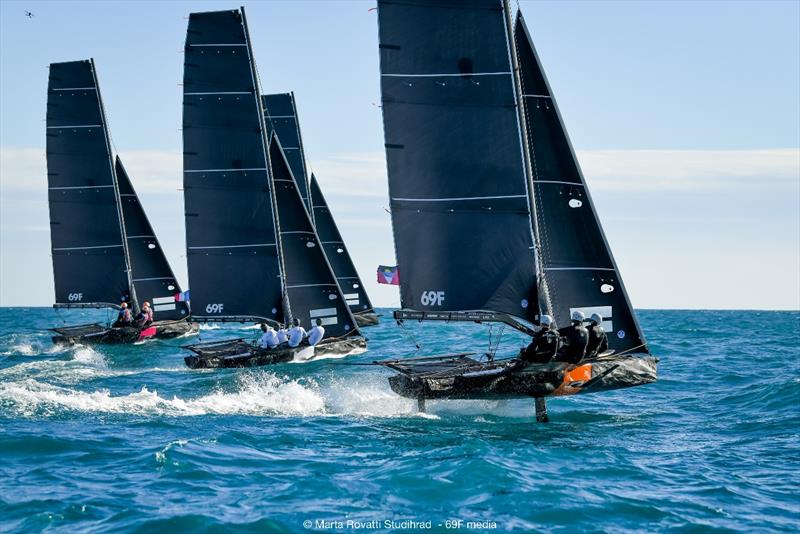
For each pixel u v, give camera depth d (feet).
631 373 245.65
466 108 255.91
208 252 421.59
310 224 419.13
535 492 170.30
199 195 420.36
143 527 150.41
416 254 258.78
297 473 184.44
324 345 395.75
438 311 258.37
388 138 257.75
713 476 183.21
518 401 269.64
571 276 253.44
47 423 229.66
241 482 177.47
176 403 262.06
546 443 215.10
